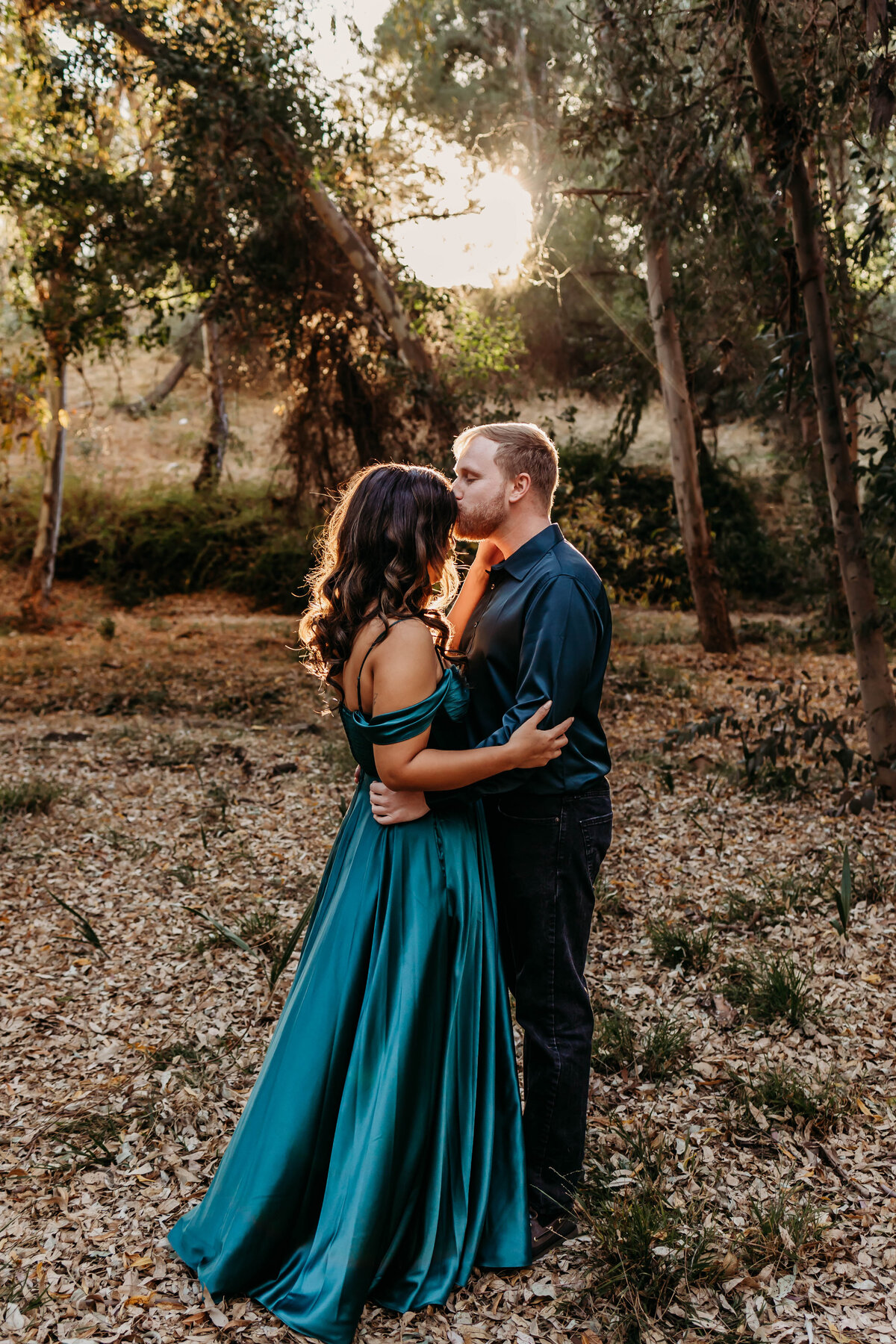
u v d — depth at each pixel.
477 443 2.17
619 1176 2.38
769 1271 2.08
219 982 3.39
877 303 7.85
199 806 5.30
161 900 4.08
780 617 14.49
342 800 5.23
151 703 7.92
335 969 2.07
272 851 4.64
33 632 12.62
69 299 9.84
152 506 16.28
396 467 2.07
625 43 6.28
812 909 3.91
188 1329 1.93
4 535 15.88
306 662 2.15
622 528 11.96
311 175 9.15
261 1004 3.24
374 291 9.98
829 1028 3.04
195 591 15.59
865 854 4.52
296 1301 1.95
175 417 19.92
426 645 1.97
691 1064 2.88
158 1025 3.11
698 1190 2.34
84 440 18.19
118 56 8.82
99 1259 2.12
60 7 8.52
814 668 9.91
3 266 10.71
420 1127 2.03
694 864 4.48
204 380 20.56
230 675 9.29
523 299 15.69
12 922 3.86
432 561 2.03
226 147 8.53
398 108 9.91
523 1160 2.15
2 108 9.88
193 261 9.52
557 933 2.17
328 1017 2.05
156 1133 2.56
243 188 8.83
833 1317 1.96
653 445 17.84
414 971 2.03
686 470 10.78
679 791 5.61
